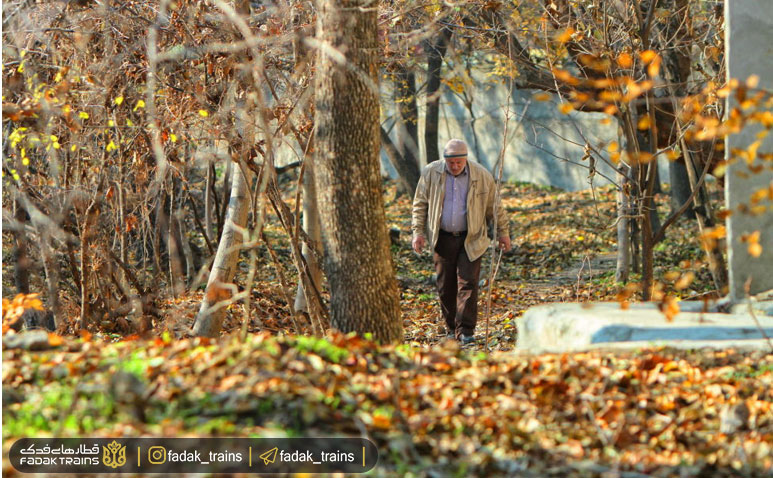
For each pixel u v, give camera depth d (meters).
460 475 5.00
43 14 10.38
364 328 7.86
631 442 5.60
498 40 13.34
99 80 10.62
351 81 7.61
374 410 5.67
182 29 10.44
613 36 12.47
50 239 12.47
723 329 7.40
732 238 8.59
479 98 38.16
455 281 11.81
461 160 11.28
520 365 6.57
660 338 7.30
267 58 11.09
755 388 6.31
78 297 12.63
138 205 12.37
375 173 7.83
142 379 5.77
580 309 8.27
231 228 11.95
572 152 36.91
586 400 6.04
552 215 31.05
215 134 10.51
